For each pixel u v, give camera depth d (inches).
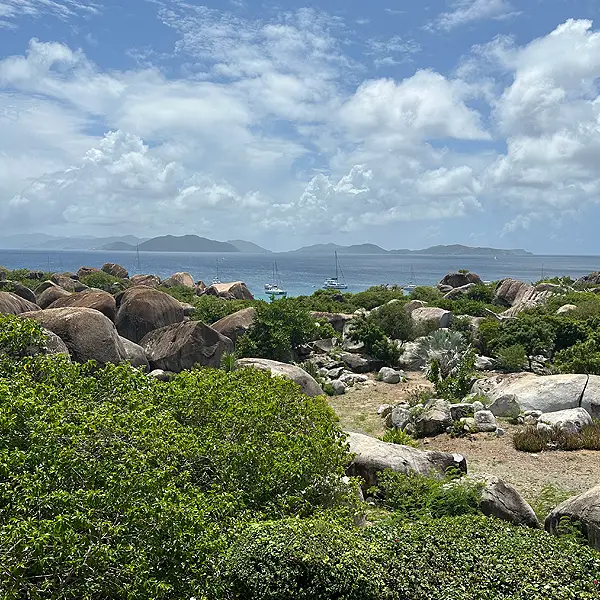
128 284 1979.6
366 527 320.8
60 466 236.1
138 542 228.1
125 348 803.4
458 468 501.4
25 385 298.0
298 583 239.5
